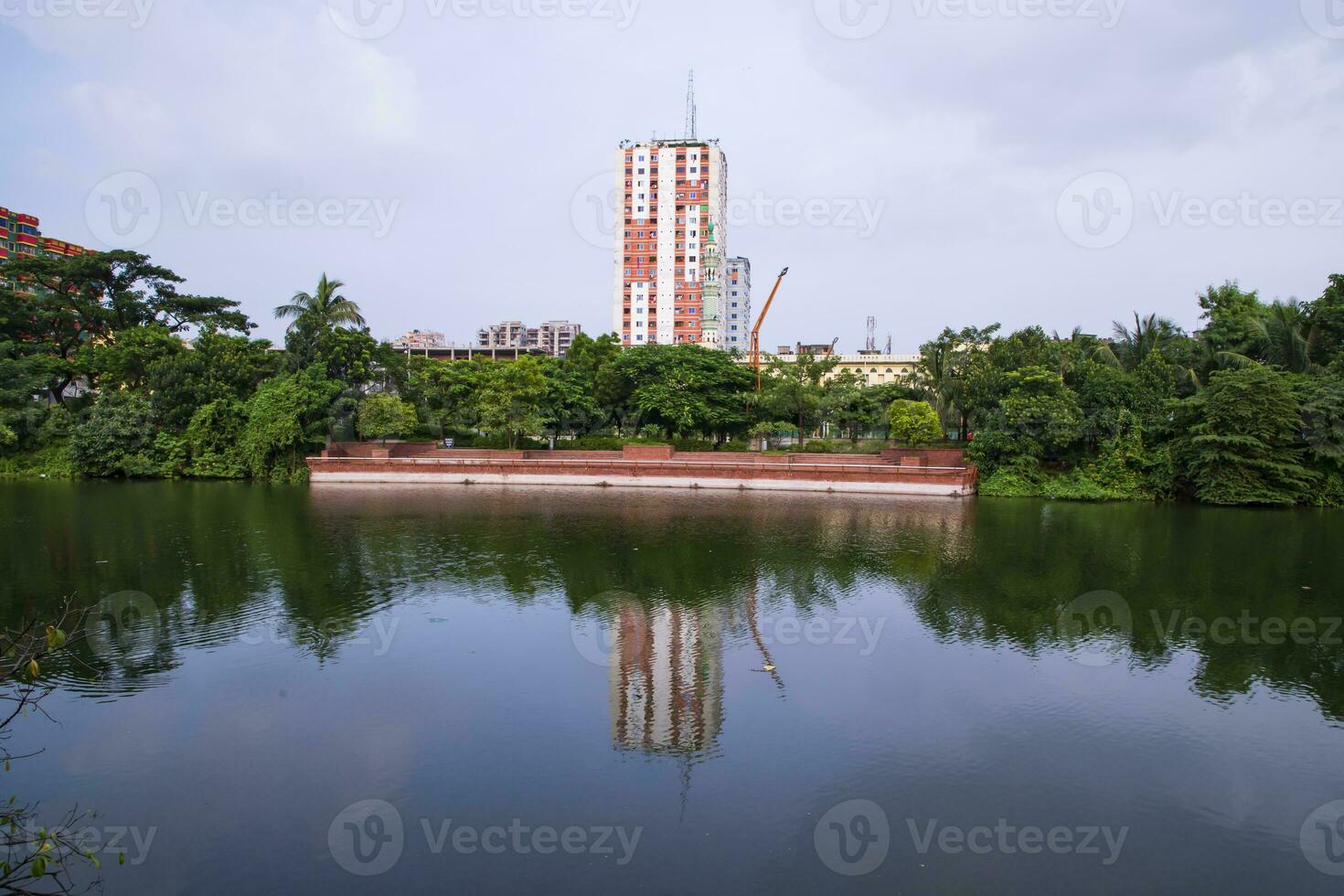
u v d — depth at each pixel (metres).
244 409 44.72
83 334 62.94
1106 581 20.03
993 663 14.11
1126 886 7.99
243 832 8.74
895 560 22.23
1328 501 37.81
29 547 22.81
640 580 19.45
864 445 53.00
